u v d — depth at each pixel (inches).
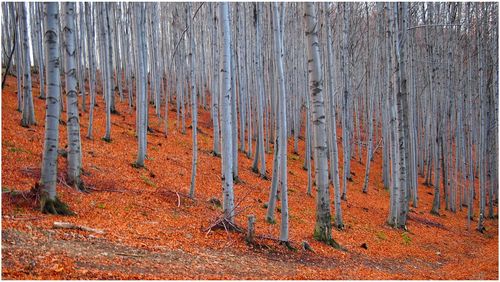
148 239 347.6
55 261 249.4
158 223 409.1
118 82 1252.5
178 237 372.5
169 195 517.0
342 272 361.7
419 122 1253.7
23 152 520.7
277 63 416.8
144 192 504.1
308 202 695.7
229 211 420.8
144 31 803.4
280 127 407.2
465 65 1036.5
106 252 290.4
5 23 1115.3
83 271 242.1
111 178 525.0
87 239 311.4
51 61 348.5
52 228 315.9
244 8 967.6
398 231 636.7
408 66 951.6
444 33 1048.8
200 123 1098.7
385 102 1016.2
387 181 1038.4
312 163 1021.2
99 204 422.6
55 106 359.9
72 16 408.8
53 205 359.3
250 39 1081.4
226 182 419.5
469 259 549.0
